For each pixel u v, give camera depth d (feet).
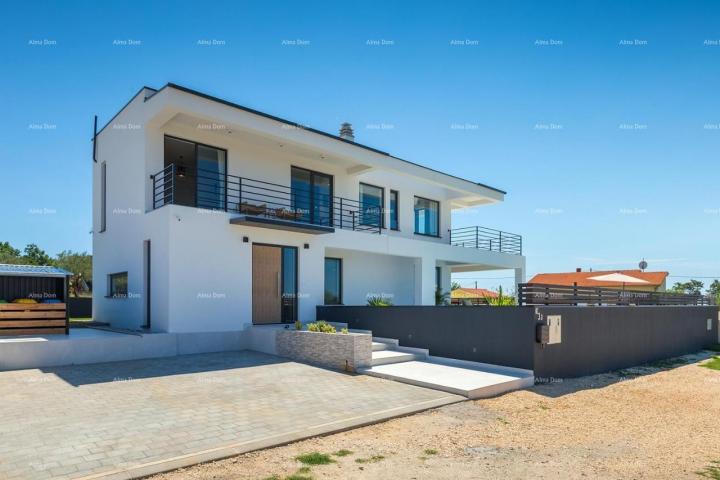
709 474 16.16
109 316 49.67
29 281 39.34
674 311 53.47
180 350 38.47
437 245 61.46
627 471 16.38
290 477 15.07
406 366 34.09
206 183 45.50
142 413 21.61
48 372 30.63
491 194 69.72
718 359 50.06
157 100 40.01
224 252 42.01
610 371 39.83
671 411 25.82
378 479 15.12
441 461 16.98
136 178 43.98
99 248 53.52
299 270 47.83
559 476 15.78
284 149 50.06
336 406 23.67
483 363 34.19
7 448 16.92
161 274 39.58
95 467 15.25
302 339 36.47
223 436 18.63
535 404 26.40
